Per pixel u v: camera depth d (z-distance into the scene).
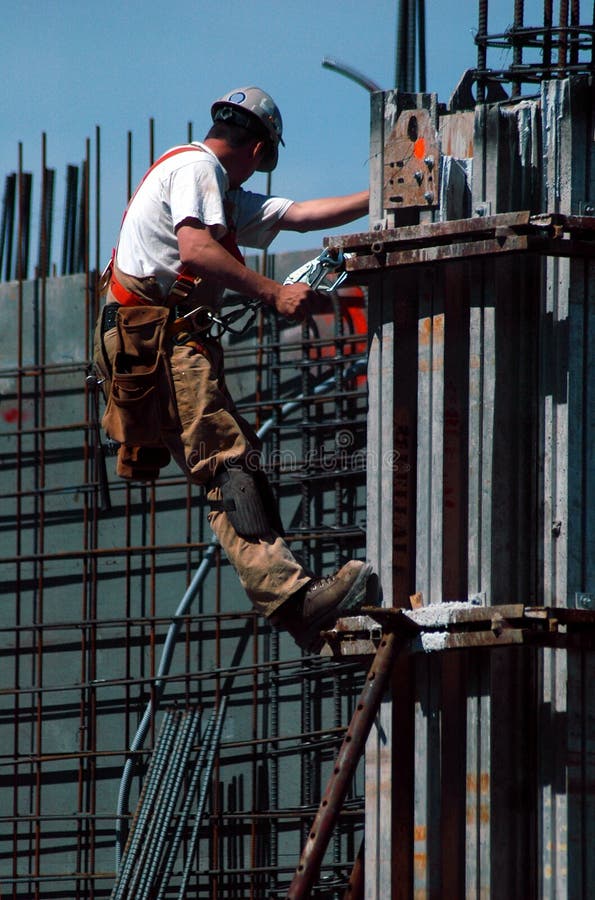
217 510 21.53
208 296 21.77
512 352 20.30
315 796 35.59
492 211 20.30
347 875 34.59
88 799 37.88
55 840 38.09
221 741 36.50
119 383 21.75
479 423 20.06
